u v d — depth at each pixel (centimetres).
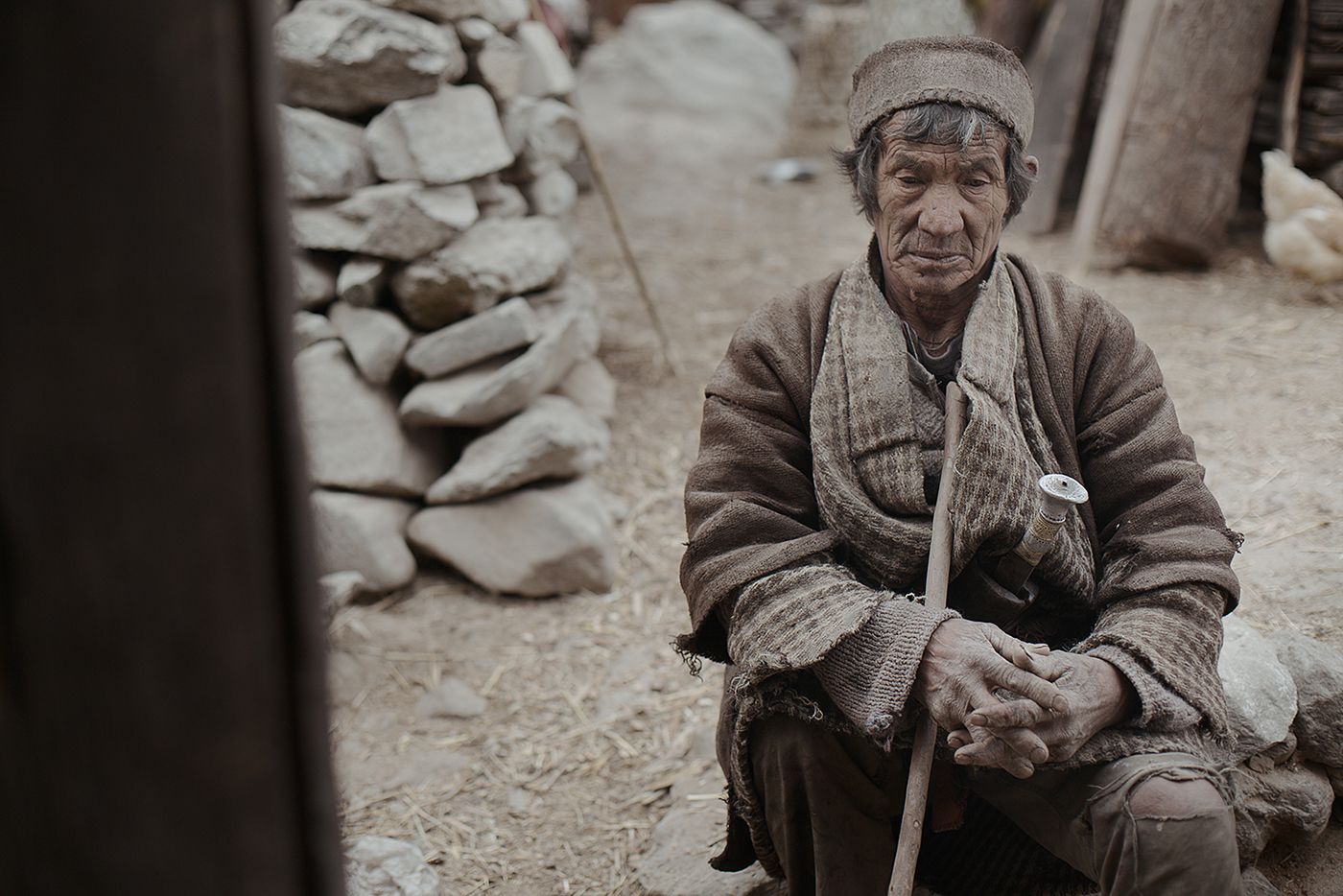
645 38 912
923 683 143
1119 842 137
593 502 308
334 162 292
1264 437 312
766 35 990
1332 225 396
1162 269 464
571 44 991
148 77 61
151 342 64
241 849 73
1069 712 136
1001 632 142
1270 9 431
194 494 67
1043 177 529
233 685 70
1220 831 134
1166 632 146
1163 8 450
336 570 301
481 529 305
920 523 157
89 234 62
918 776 147
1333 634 224
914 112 150
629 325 465
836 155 167
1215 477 295
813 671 152
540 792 235
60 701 68
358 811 233
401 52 295
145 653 68
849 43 743
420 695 271
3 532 65
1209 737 155
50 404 64
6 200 61
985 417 151
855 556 162
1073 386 164
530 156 349
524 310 300
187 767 71
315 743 75
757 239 586
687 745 243
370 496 308
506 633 291
